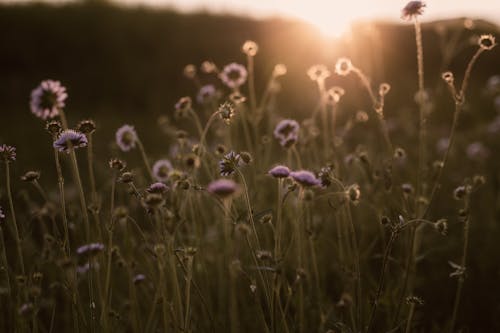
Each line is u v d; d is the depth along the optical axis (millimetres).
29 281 2488
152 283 2873
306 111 9297
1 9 20188
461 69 16281
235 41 18844
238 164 2512
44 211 3068
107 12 20922
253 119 3848
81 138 2359
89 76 16453
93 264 2650
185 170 3070
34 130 9961
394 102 11844
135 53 18625
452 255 3816
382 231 3041
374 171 3172
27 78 16719
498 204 4344
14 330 2449
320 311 2643
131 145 3010
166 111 13109
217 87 13617
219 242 3361
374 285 2936
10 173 6004
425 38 16094
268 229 3314
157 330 2625
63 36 18938
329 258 3635
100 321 2283
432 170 3453
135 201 3857
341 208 3025
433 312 3301
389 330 2488
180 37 19750
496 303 3318
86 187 5492
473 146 5727
